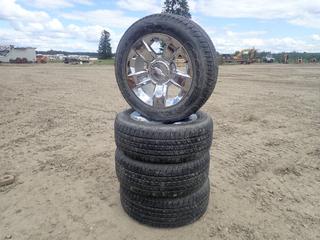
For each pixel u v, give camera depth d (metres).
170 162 1.75
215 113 4.87
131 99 1.97
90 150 3.14
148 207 1.85
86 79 10.55
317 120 4.53
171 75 1.90
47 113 4.74
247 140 3.55
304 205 2.20
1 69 15.47
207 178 2.04
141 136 1.73
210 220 1.97
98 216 1.99
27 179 2.49
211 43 1.75
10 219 1.96
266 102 5.91
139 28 1.85
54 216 2.00
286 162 2.93
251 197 2.28
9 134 3.66
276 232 1.88
